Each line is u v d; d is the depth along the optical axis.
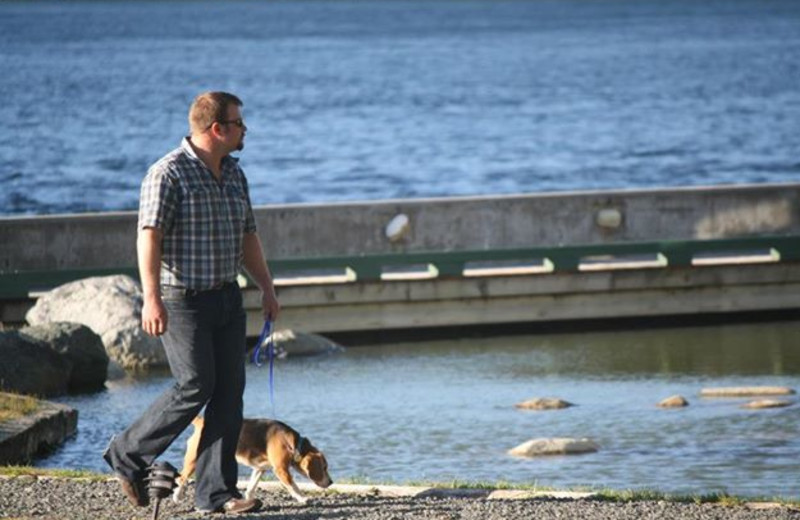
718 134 78.56
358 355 26.42
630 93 108.12
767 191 30.92
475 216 29.88
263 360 26.03
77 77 128.88
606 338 27.61
